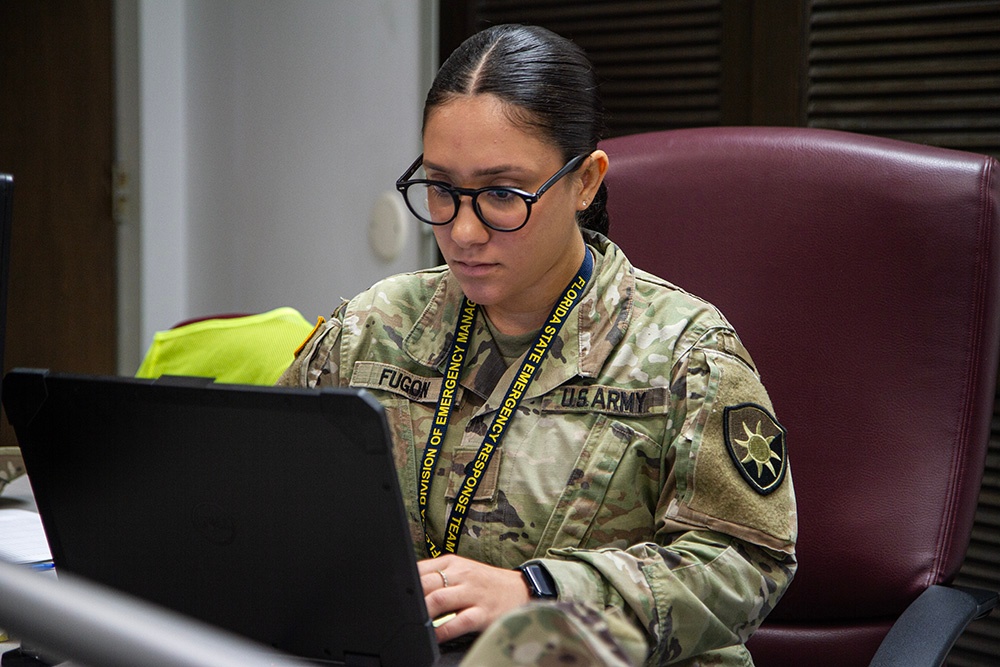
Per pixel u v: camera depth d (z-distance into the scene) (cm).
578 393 136
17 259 392
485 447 135
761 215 169
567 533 131
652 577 120
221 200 376
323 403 93
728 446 130
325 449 95
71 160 382
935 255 158
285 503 99
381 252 332
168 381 102
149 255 377
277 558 102
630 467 133
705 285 171
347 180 341
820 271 165
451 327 146
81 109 378
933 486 156
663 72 268
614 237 177
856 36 239
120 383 103
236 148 370
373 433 92
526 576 116
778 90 250
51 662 117
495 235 127
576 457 133
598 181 137
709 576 123
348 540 98
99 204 379
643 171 178
